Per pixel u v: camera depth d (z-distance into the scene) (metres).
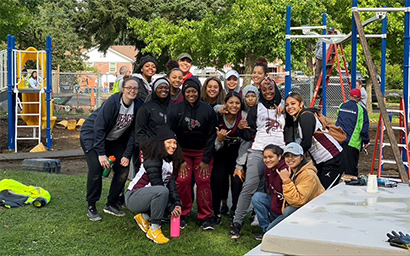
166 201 5.79
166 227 6.45
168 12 34.06
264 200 5.98
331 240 3.15
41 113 14.82
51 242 5.83
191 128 6.19
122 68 8.74
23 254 5.49
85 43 38.78
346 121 8.54
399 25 23.36
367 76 24.22
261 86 6.28
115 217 6.67
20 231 6.07
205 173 6.36
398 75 56.47
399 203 4.11
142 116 6.11
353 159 8.60
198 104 6.19
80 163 12.03
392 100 44.62
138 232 6.18
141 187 5.85
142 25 25.38
